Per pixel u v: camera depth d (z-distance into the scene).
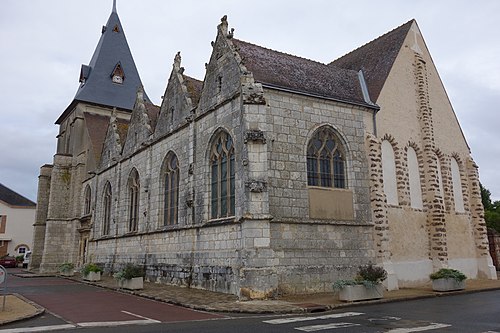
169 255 23.41
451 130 28.17
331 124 21.03
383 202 21.36
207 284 19.66
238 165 18.69
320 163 20.53
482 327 10.51
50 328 11.02
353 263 19.67
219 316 13.14
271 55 22.38
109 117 45.84
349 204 20.56
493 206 49.16
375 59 26.98
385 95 24.00
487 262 26.77
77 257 39.22
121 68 49.69
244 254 16.80
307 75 22.39
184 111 24.00
